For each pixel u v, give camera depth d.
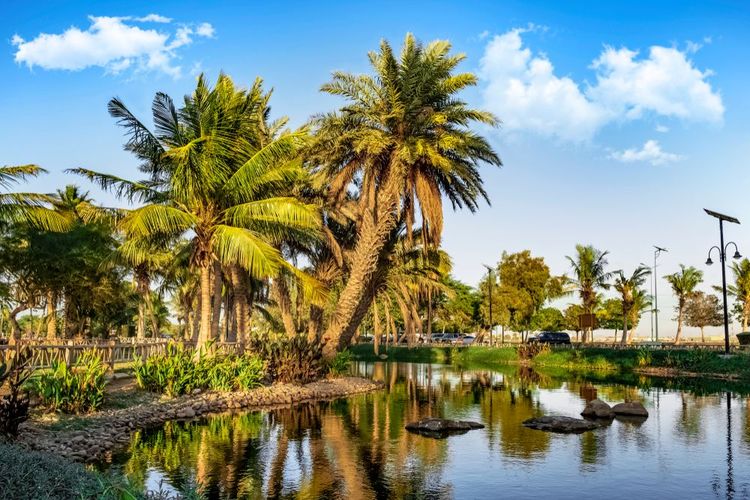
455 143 27.48
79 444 12.91
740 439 15.12
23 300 35.59
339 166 31.41
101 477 6.45
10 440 11.92
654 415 19.47
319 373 28.80
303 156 29.70
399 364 51.12
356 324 34.25
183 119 23.47
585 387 29.22
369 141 27.61
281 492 9.81
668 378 35.25
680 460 12.56
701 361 38.75
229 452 12.93
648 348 45.28
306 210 22.75
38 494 5.87
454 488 10.21
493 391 27.17
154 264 41.06
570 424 16.56
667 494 9.94
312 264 37.25
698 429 16.62
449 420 16.34
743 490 10.20
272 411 19.81
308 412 19.59
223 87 23.14
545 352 50.34
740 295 72.31
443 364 51.03
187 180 22.17
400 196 29.36
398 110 28.22
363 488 10.13
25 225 30.06
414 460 12.36
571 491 10.07
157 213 21.33
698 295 76.69
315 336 35.47
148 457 12.36
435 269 42.28
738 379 34.28
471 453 13.12
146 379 20.58
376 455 12.83
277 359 26.70
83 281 35.19
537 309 67.50
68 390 16.09
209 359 23.08
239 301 32.62
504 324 66.69
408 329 39.50
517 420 18.11
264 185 25.22
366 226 30.58
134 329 69.75
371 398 24.16
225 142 22.62
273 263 21.84
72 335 40.06
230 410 19.97
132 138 22.22
